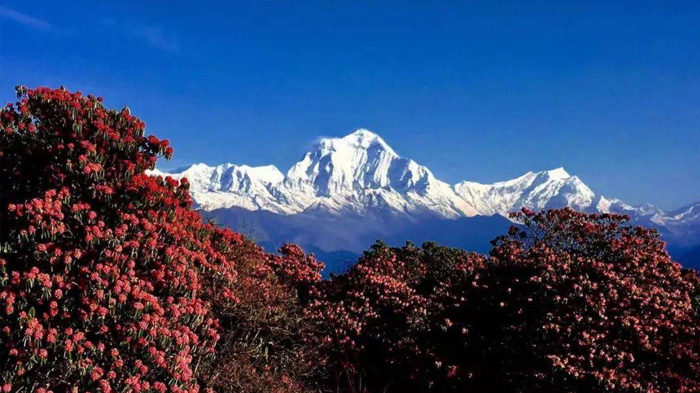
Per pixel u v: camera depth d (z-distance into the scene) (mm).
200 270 10656
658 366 10953
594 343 11117
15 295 7809
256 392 9359
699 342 11289
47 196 9430
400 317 14188
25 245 8930
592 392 10320
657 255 14930
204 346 9055
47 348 7410
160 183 11133
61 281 8125
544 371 10867
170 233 10148
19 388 6906
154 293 9164
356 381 12086
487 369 12086
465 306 13906
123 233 9320
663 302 12578
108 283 8398
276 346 11000
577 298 12375
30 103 11031
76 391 6902
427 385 12164
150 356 7781
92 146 10250
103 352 7645
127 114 11555
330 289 15672
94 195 9875
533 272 13836
